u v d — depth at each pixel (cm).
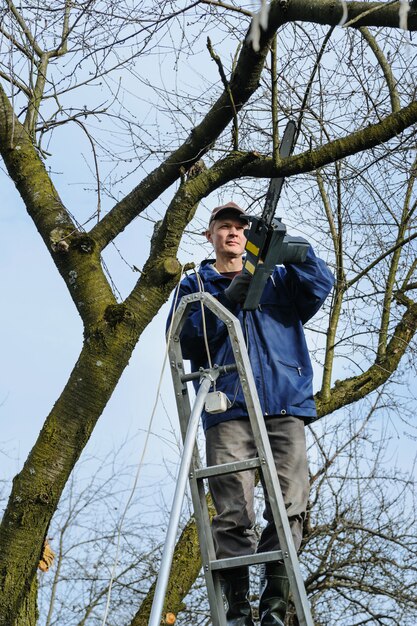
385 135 562
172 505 432
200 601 1146
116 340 564
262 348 543
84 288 579
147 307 570
